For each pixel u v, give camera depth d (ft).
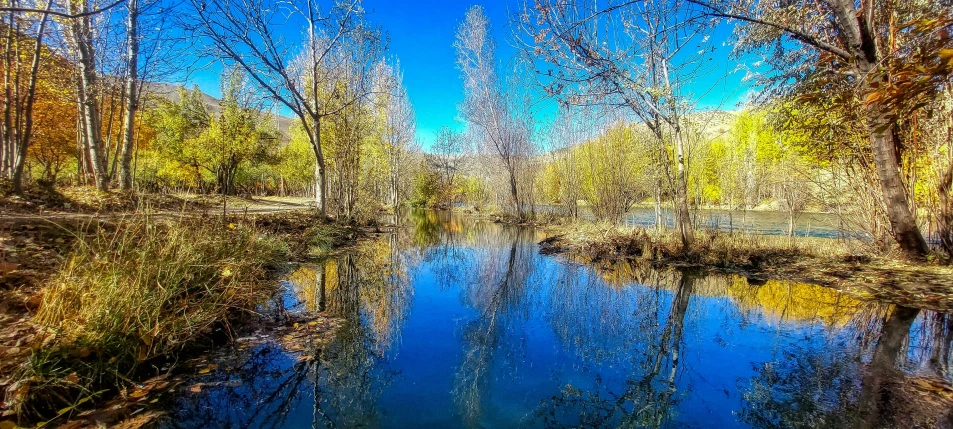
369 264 28.09
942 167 20.22
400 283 23.11
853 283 18.84
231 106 67.10
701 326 14.60
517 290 21.57
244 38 27.40
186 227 14.90
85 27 28.60
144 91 45.70
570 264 28.35
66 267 10.93
